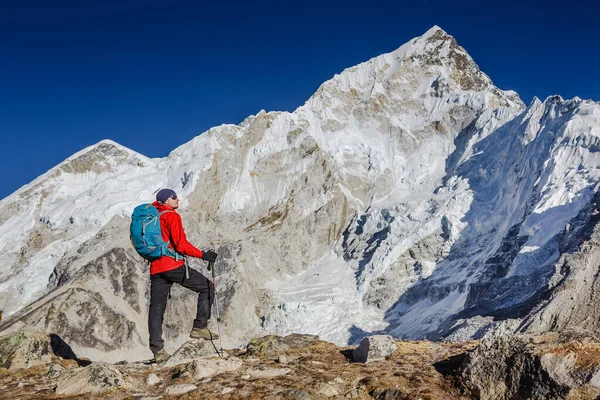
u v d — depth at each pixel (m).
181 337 66.50
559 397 5.79
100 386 7.13
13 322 60.22
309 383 7.10
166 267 8.26
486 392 6.50
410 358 8.23
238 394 6.79
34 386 7.51
